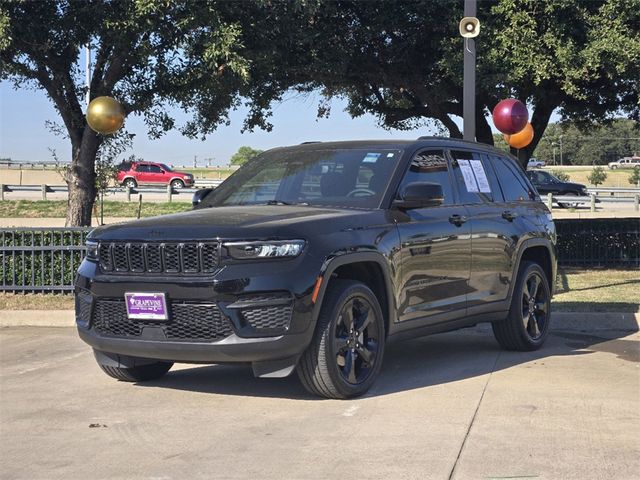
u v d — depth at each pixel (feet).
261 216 18.89
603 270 47.85
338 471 14.21
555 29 40.14
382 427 16.87
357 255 18.86
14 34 33.42
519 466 14.37
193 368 23.57
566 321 30.07
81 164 40.06
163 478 14.05
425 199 20.30
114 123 34.68
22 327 31.04
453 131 51.42
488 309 23.82
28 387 21.29
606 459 14.76
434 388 20.47
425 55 45.91
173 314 17.92
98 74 39.81
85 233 35.60
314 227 18.35
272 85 45.19
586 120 56.54
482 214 23.80
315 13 39.50
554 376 21.97
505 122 34.22
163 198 100.73
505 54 40.75
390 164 21.61
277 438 16.22
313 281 17.70
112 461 15.03
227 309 17.39
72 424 17.61
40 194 102.94
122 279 18.49
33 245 35.83
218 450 15.55
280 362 17.92
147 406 19.10
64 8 35.17
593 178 210.79
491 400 19.15
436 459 14.78
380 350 19.75
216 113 43.70
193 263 17.88
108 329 19.04
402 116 54.44
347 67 44.68
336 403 18.93
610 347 26.66
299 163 22.81
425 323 21.36
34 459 15.24
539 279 26.37
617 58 39.42
